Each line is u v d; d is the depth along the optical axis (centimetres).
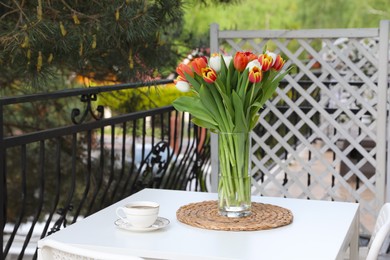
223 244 232
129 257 199
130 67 447
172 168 481
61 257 213
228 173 261
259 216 264
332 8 1644
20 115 650
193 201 294
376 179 459
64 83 623
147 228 246
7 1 468
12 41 396
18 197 676
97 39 444
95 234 244
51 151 648
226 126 259
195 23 1460
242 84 255
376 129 457
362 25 1644
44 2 430
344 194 605
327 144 470
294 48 1509
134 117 410
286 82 486
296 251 226
